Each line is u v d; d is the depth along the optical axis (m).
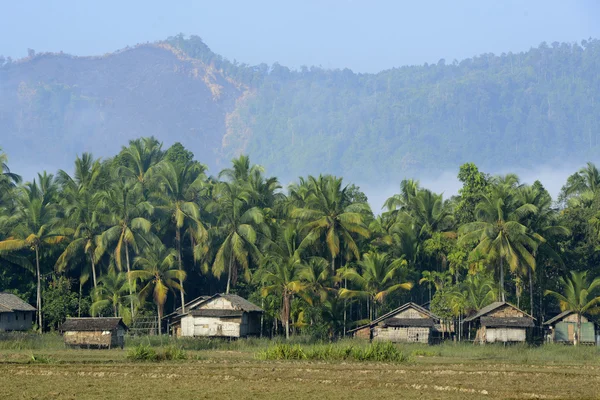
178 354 160.12
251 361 156.25
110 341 195.62
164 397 111.00
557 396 114.81
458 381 127.88
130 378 129.12
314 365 148.62
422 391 117.44
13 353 175.75
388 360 158.75
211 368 142.12
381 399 110.25
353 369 141.62
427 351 189.00
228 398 110.31
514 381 128.88
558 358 178.50
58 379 127.88
